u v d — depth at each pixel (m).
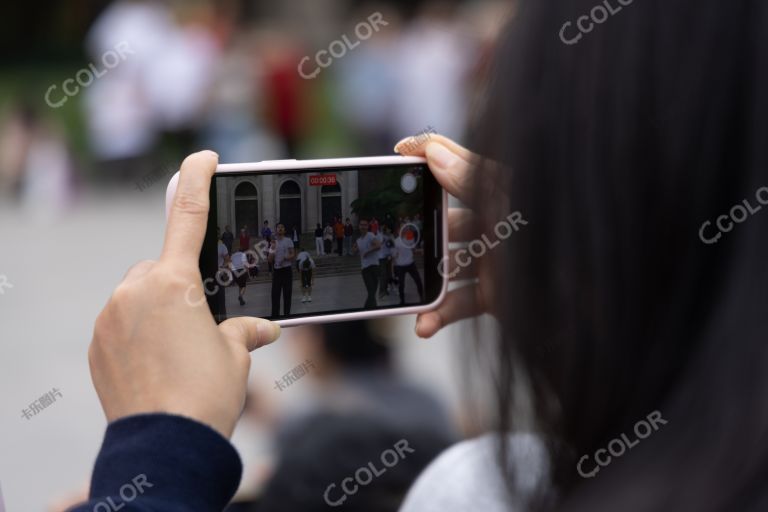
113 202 15.53
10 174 15.27
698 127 1.01
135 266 1.41
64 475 6.03
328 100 16.30
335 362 3.59
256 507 3.14
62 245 13.09
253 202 1.93
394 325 3.80
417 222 2.01
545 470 1.18
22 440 6.60
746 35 1.00
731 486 0.92
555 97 1.08
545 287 1.10
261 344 1.50
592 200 1.05
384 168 1.98
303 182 1.96
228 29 14.94
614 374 1.07
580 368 1.08
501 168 1.16
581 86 1.06
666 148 1.02
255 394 4.43
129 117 14.78
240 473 1.27
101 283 11.05
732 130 1.01
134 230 13.88
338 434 3.09
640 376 1.06
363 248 1.99
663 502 0.95
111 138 15.10
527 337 1.12
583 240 1.06
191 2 14.85
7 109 18.78
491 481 1.54
